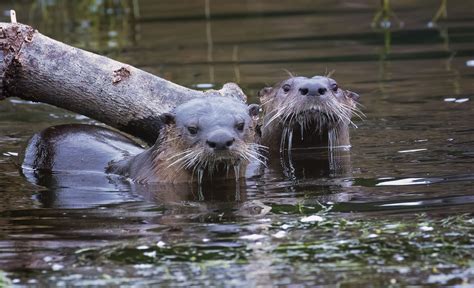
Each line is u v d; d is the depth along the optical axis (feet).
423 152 39.42
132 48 69.92
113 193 34.88
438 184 33.27
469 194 31.42
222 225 28.94
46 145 41.55
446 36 70.85
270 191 34.09
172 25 82.38
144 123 40.78
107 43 72.08
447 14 81.56
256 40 73.51
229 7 94.43
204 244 26.96
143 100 40.68
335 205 31.04
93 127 43.55
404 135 43.32
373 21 79.71
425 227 27.63
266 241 27.04
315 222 28.78
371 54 65.51
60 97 40.70
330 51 67.26
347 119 43.47
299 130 43.34
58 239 28.09
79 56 40.65
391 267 24.68
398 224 28.07
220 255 25.96
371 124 46.26
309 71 60.08
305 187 34.53
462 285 23.40
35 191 35.65
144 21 84.94
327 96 41.93
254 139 38.34
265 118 45.98
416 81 55.83
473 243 26.21
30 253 26.73
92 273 24.90
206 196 33.71
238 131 36.06
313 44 70.69
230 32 78.23
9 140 45.91
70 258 26.16
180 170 36.42
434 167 36.35
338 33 75.25
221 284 23.89
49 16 85.71
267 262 25.31
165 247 26.81
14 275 24.95
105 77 40.60
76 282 24.30
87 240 27.86
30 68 40.09
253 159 39.70
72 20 83.87
